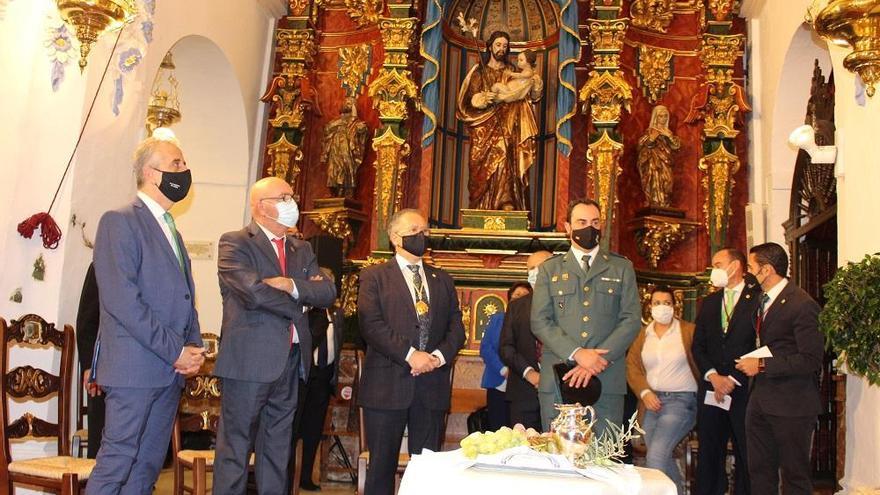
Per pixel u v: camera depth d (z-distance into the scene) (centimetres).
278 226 515
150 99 814
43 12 631
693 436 833
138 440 430
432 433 542
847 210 611
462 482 331
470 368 912
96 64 645
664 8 1014
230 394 485
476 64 1037
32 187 623
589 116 977
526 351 613
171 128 986
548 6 1038
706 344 662
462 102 1033
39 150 627
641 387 674
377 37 1025
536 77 1023
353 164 995
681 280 974
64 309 622
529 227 1002
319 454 858
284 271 514
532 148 1017
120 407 428
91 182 646
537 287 522
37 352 622
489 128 1023
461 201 1040
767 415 547
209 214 986
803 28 822
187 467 564
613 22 960
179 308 448
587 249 515
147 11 692
